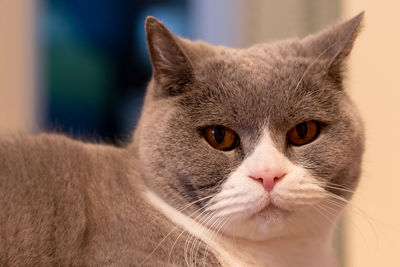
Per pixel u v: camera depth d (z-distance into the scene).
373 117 0.61
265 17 0.67
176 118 0.45
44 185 0.44
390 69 0.61
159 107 0.46
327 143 0.44
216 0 0.81
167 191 0.45
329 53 0.46
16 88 0.71
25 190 0.43
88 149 0.47
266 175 0.42
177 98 0.45
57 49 0.80
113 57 0.85
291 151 0.44
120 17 0.84
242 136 0.44
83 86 0.83
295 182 0.42
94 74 0.84
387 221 0.61
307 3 0.65
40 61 0.77
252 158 0.43
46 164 0.45
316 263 0.47
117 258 0.42
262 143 0.43
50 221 0.43
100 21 0.83
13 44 0.70
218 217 0.43
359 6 0.61
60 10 0.80
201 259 0.43
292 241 0.45
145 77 0.83
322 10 0.64
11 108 0.70
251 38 0.68
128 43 0.85
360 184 0.49
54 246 0.43
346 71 0.47
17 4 0.71
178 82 0.45
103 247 0.43
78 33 0.82
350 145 0.45
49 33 0.79
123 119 0.85
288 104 0.44
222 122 0.44
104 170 0.46
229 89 0.44
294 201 0.42
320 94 0.44
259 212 0.42
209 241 0.44
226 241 0.44
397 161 0.61
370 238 0.61
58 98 0.81
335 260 0.49
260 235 0.44
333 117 0.44
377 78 0.61
